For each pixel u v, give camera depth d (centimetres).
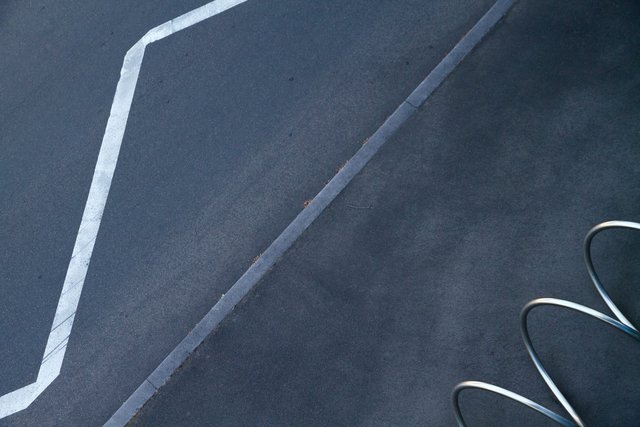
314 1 837
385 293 639
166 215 758
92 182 814
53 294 757
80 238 780
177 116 820
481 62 722
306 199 716
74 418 679
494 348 588
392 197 683
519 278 610
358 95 755
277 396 625
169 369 666
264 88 802
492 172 665
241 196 740
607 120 654
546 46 708
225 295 683
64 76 922
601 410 543
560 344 573
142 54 892
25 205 831
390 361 610
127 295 727
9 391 716
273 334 652
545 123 672
